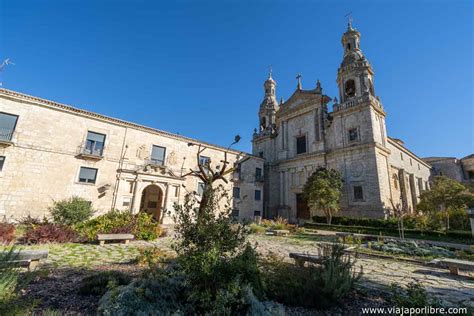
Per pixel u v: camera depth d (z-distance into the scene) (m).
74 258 8.17
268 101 42.94
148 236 13.11
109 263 7.59
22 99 19.44
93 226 12.98
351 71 29.50
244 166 33.56
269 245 12.51
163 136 27.08
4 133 18.56
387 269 7.84
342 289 4.66
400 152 32.34
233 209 4.86
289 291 4.62
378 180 23.58
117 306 3.60
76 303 4.28
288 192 32.69
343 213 25.33
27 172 18.92
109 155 23.16
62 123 21.14
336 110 29.02
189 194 5.04
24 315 3.46
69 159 20.97
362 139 25.95
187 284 4.14
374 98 27.97
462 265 7.09
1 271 3.82
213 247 4.09
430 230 16.38
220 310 3.46
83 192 21.11
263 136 38.69
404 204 21.34
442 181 20.28
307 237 16.17
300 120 33.72
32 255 6.29
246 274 4.31
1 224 12.43
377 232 18.72
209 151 30.61
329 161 28.55
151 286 4.08
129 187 23.48
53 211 15.27
